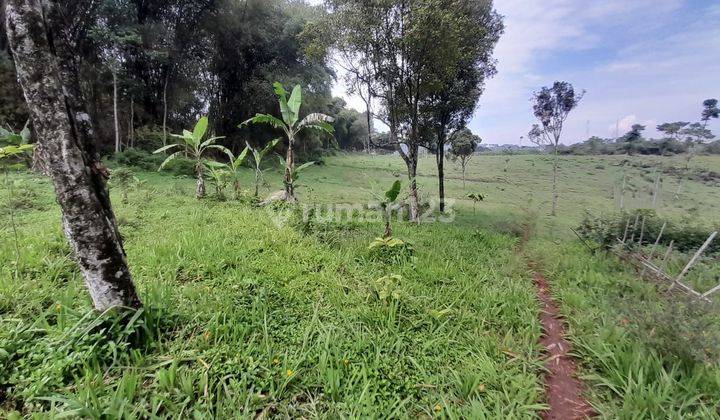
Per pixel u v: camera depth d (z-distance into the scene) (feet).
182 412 6.79
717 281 16.83
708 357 9.29
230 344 8.85
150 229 17.12
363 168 95.20
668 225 24.53
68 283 10.52
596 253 23.09
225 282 12.07
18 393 6.51
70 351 7.53
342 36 29.73
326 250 17.26
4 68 38.32
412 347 10.27
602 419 8.26
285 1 70.23
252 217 21.49
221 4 57.82
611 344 10.89
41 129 7.07
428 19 26.32
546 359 10.82
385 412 7.61
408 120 36.37
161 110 61.77
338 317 11.30
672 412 7.91
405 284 14.49
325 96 84.33
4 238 13.55
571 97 53.21
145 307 8.82
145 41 51.67
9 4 6.41
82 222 7.61
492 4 33.04
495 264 19.79
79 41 45.60
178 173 46.11
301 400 7.80
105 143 52.01
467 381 8.70
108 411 6.24
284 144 87.45
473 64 36.50
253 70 69.26
